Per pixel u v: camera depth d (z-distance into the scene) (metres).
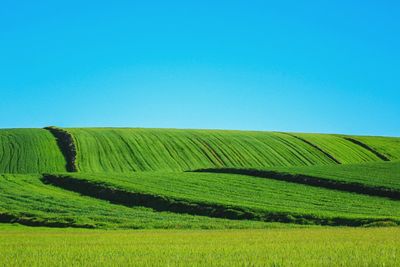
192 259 19.70
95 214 49.00
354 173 72.06
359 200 56.19
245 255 20.91
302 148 100.44
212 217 49.25
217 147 97.38
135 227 42.28
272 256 20.33
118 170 81.88
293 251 22.27
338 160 94.81
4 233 36.62
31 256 21.27
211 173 76.81
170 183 66.44
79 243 27.91
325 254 20.89
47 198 57.97
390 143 111.06
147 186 63.41
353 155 99.06
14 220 46.09
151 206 55.12
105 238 31.36
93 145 92.50
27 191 62.38
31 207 51.84
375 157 99.12
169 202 54.72
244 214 48.31
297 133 114.56
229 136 106.44
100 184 64.38
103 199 59.38
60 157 86.44
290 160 93.19
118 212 50.56
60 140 96.31
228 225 43.16
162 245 26.05
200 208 51.66
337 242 26.86
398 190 58.97
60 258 20.38
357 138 112.81
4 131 103.50
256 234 33.84
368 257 19.50
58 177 70.62
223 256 20.58
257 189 63.31
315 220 44.94
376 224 41.62
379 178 67.06
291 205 52.62
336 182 65.19
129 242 28.28
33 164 82.12
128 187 62.16
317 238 29.72
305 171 74.44
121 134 101.75
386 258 19.12
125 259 19.84
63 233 36.41
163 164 86.56
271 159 93.00
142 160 87.38
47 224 44.00
